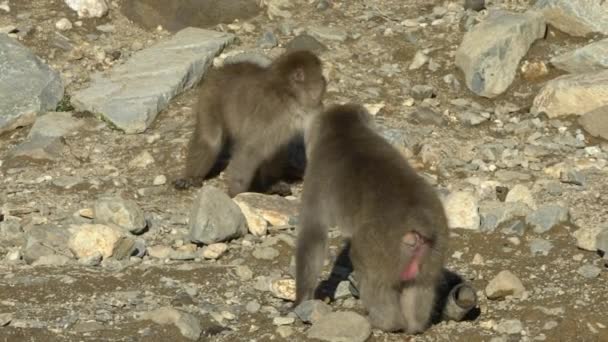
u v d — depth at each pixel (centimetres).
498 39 2555
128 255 1862
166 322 1570
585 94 2394
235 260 1836
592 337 1533
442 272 1572
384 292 1469
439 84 2583
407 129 2366
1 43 2589
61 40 2770
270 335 1543
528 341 1519
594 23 2650
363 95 2519
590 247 1777
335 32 2769
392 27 2805
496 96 2536
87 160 2309
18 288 1712
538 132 2369
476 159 2250
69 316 1614
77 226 1952
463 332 1533
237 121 2194
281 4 2919
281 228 1962
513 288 1636
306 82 2139
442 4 2905
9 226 1969
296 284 1605
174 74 2570
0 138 2444
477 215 1883
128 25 2869
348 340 1494
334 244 1869
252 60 2494
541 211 1889
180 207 2106
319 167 1570
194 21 2870
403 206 1405
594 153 2273
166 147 2336
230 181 2172
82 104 2484
